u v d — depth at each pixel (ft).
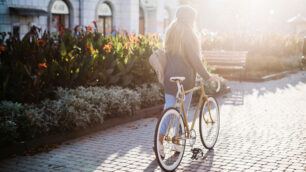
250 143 16.17
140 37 26.55
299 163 13.46
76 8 79.66
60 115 16.62
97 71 21.75
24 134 15.26
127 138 17.02
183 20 13.60
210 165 13.35
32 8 67.82
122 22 93.50
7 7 62.75
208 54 42.65
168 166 12.57
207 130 15.24
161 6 108.37
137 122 20.34
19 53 19.35
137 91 22.68
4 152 13.92
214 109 15.76
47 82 19.39
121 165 13.30
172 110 12.87
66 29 24.17
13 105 15.83
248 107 24.95
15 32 20.76
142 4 104.32
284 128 18.99
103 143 16.14
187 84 13.65
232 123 20.16
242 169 12.86
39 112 16.46
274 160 13.80
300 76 45.57
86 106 17.75
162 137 12.53
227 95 30.17
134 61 23.08
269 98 28.68
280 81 40.27
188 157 14.29
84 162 13.58
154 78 25.14
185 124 13.75
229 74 43.62
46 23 72.59
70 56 20.52
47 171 12.60
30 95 18.31
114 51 23.94
